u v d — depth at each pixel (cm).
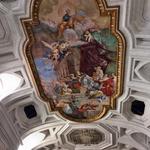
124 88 1531
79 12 1152
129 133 1866
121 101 1619
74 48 1313
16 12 1152
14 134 1644
